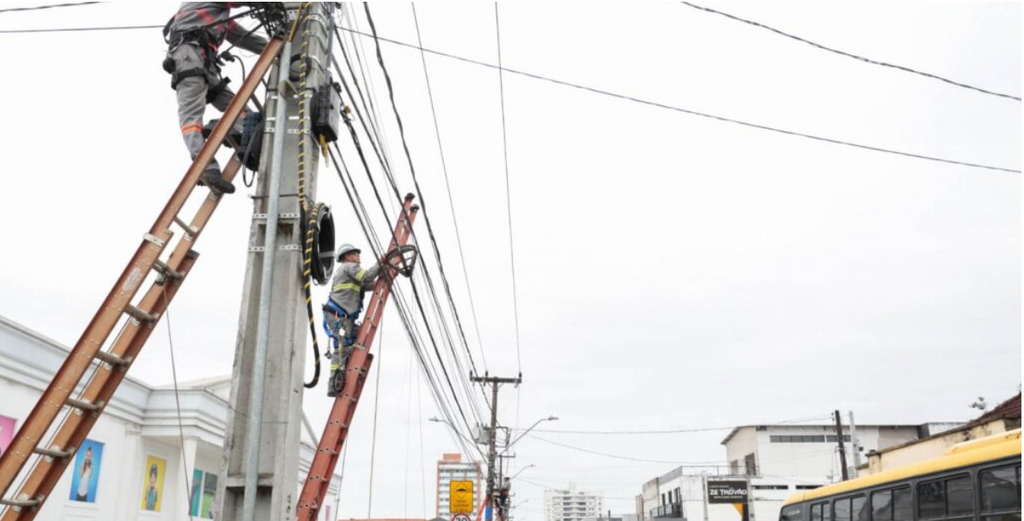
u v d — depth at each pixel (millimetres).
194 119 6012
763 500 54312
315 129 6168
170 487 17891
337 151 6828
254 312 5602
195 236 5625
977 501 8484
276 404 5316
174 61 6133
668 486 61188
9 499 4621
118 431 15914
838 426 33938
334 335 8430
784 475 56406
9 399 12320
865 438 57281
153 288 5441
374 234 8414
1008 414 19641
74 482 14211
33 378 12867
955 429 21375
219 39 6465
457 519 22938
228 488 5152
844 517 11367
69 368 4711
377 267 8641
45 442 12258
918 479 9594
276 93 6203
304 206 5812
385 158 8211
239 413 5336
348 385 8320
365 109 7598
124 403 16016
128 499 15945
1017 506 7961
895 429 57406
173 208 5285
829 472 56375
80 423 4902
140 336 5266
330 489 27328
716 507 53188
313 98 6141
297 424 5457
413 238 9852
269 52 6090
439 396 14359
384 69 7480
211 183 5879
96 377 5105
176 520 17922
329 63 6617
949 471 9016
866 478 10859
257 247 5766
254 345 5516
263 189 5926
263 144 6070
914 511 9602
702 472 60844
